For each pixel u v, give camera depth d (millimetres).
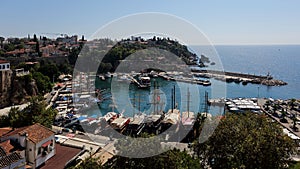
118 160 23531
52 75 131000
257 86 150750
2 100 91125
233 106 91812
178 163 23844
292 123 73188
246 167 27984
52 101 94062
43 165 36469
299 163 32062
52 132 39375
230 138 30297
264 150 28359
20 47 187875
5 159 30250
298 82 166625
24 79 99250
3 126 52375
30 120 50469
